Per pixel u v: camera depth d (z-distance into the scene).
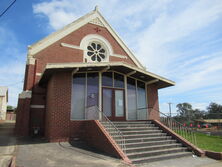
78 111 11.09
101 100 12.01
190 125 15.95
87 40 15.53
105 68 11.59
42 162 6.09
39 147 8.37
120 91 13.05
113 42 16.97
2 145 8.78
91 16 16.36
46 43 13.70
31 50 13.14
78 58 14.61
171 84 14.12
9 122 25.88
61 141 9.65
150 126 11.19
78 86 11.50
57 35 14.27
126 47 17.61
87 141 9.59
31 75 12.73
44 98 12.74
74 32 15.09
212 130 21.27
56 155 7.02
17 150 7.74
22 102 12.05
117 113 12.53
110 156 7.11
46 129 11.30
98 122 9.03
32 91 12.53
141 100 14.04
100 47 16.41
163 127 10.73
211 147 9.86
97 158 6.78
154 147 8.39
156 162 7.37
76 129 10.15
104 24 16.84
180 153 8.50
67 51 14.30
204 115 26.62
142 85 14.41
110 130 9.16
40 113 12.43
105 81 12.53
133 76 13.66
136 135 9.19
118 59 16.75
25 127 11.66
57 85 10.29
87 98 11.55
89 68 11.28
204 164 7.18
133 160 7.01
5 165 5.86
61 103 10.14
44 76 11.15
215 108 73.69
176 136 9.84
